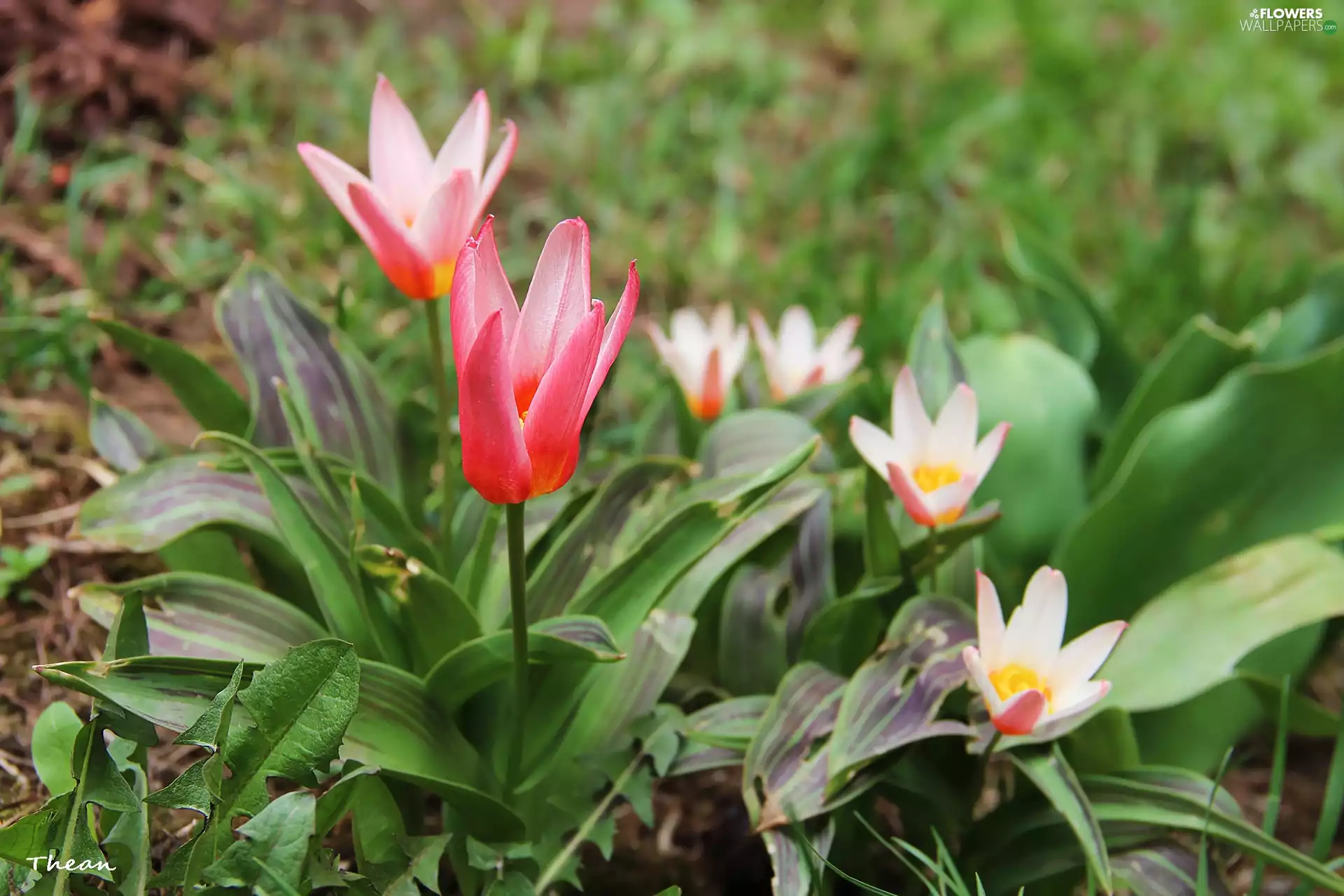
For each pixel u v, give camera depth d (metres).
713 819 0.92
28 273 1.05
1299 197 1.54
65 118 1.12
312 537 0.81
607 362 0.72
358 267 1.12
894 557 0.86
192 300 1.08
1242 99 1.63
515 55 1.47
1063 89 1.63
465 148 0.81
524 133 1.39
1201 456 0.89
